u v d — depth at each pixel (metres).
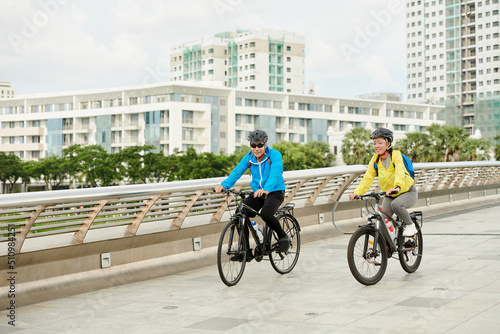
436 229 11.74
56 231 6.83
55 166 80.12
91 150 79.38
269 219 6.96
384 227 6.77
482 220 13.10
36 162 82.06
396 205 6.80
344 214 12.15
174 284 7.21
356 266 6.50
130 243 7.70
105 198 6.89
